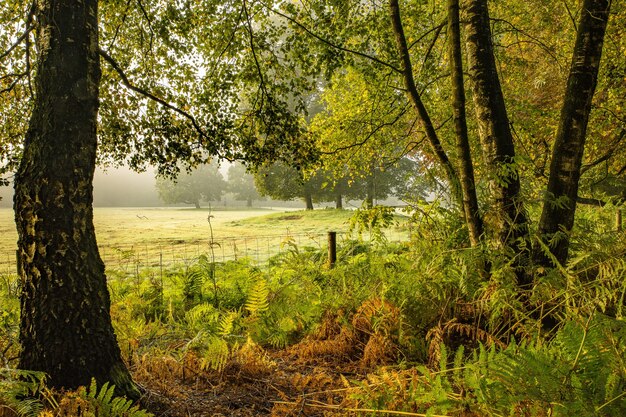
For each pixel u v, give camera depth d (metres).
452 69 4.75
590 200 7.23
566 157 3.93
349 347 3.89
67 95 2.66
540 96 9.90
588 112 3.91
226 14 5.90
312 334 4.43
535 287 3.26
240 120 6.07
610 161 9.37
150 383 3.06
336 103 8.96
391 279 4.33
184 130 5.66
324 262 7.44
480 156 7.26
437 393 2.07
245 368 3.39
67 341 2.57
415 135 8.53
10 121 5.74
